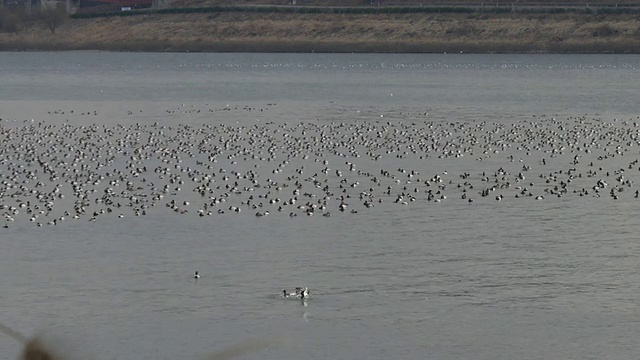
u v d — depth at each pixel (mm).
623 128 82500
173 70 168250
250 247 43594
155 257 42062
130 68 173625
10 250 42875
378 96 117500
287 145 71562
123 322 34688
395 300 36844
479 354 32250
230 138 75562
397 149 70312
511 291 37875
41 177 58188
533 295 37438
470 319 35062
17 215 48531
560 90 124812
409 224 47719
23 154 66562
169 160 64875
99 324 34438
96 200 51875
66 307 36031
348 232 46062
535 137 76562
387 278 39375
